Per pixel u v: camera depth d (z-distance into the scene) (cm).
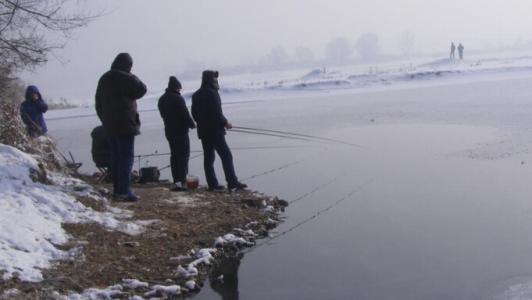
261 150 1540
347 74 5662
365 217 857
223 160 1009
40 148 999
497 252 681
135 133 878
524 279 599
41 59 1053
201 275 646
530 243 707
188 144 1058
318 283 618
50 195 787
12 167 805
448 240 733
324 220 854
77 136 2109
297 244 750
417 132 1639
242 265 681
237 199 952
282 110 2608
